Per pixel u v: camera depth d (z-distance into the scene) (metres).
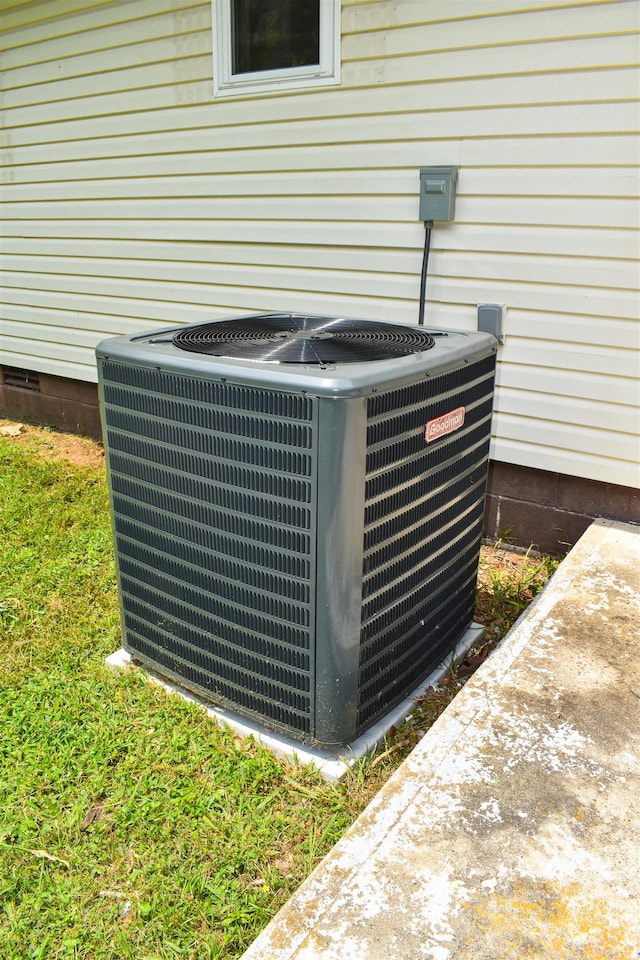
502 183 3.11
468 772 1.65
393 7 3.18
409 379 1.91
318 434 1.75
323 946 1.26
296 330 2.50
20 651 2.70
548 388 3.21
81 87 4.59
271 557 1.96
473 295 3.31
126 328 4.91
